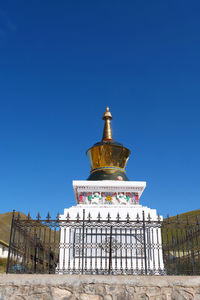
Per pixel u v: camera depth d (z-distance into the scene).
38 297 7.61
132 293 7.68
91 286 7.73
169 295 7.68
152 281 7.82
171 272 12.08
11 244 10.29
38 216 10.95
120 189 18.97
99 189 18.91
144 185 18.94
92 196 18.72
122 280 7.81
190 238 11.48
